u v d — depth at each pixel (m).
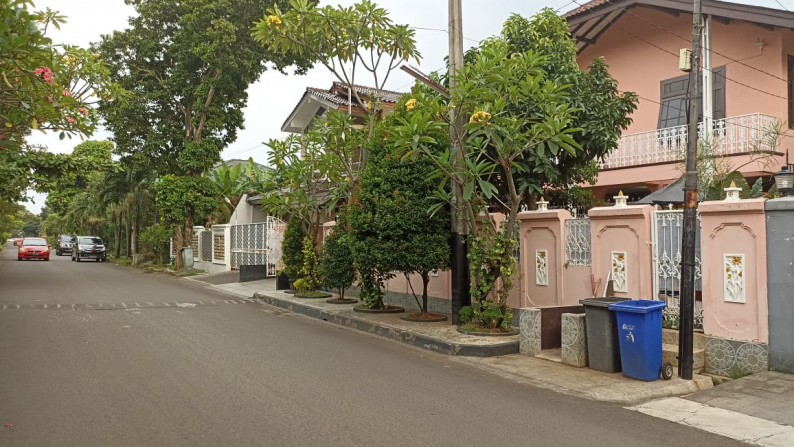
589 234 9.91
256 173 28.83
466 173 9.68
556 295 10.46
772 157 13.53
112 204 38.91
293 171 14.83
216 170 32.22
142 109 26.94
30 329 10.50
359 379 7.25
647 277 8.80
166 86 27.34
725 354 7.68
